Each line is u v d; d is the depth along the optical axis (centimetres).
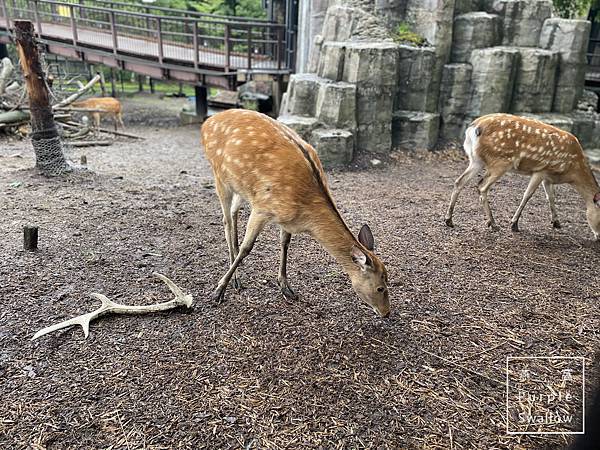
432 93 502
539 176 281
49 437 128
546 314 201
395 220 311
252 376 155
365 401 147
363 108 465
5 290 195
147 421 135
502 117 277
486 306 206
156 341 170
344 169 439
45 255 229
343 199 353
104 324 177
